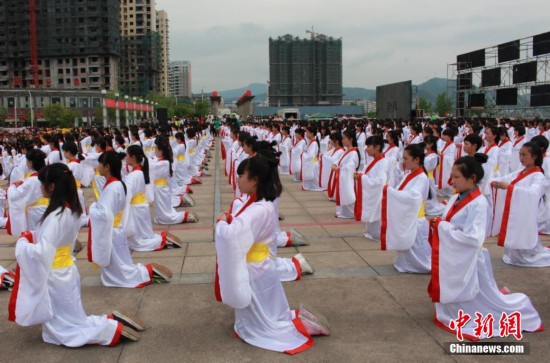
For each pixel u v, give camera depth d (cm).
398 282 598
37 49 11156
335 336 460
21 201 716
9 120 7181
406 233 602
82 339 438
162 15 15938
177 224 922
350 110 10938
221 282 413
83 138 1795
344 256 704
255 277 436
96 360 421
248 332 447
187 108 9025
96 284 598
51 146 1163
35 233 427
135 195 732
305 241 760
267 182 436
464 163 450
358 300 544
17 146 1659
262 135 2425
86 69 11138
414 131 1684
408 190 608
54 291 436
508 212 617
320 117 7125
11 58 11250
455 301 450
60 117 6238
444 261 445
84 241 786
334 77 12575
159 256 711
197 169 1691
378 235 778
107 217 537
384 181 754
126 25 13500
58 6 10994
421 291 569
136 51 13425
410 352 430
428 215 960
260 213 423
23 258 405
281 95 12438
